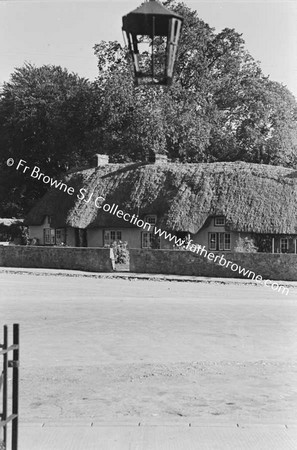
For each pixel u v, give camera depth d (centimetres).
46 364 1259
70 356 1344
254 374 1172
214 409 933
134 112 5503
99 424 835
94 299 2481
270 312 2109
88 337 1589
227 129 6141
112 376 1152
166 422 849
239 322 1864
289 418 880
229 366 1247
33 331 1684
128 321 1883
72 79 6462
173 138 5534
